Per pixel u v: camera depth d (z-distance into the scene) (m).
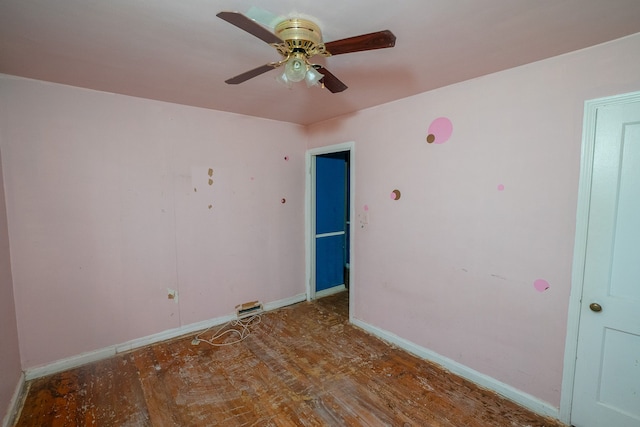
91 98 2.37
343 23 1.42
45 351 2.27
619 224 1.61
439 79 2.15
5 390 1.85
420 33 1.52
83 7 1.29
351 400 2.03
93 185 2.41
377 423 1.82
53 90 2.21
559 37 1.55
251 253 3.35
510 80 1.95
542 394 1.90
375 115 2.83
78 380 2.22
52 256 2.27
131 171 2.57
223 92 2.44
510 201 1.99
